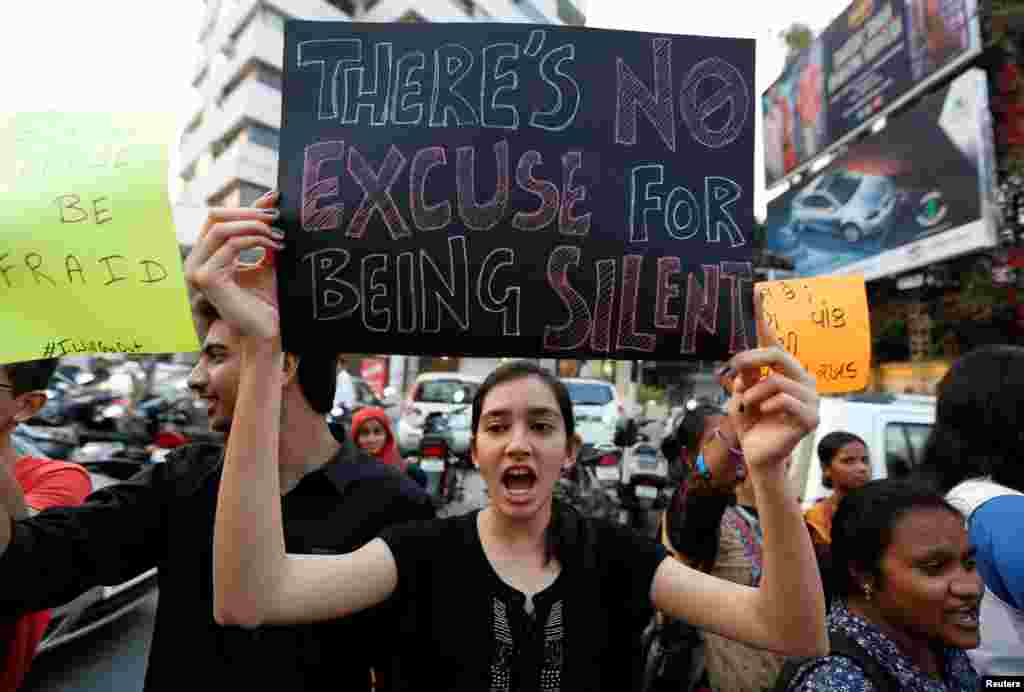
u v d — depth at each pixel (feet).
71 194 4.07
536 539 4.28
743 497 7.72
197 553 4.48
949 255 33.24
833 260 43.47
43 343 3.90
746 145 4.72
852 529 4.41
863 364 6.00
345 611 3.79
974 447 5.14
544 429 4.24
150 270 4.02
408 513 5.00
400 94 4.72
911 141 36.37
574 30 4.80
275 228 4.49
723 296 4.51
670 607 4.14
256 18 91.35
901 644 4.22
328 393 5.08
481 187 4.59
